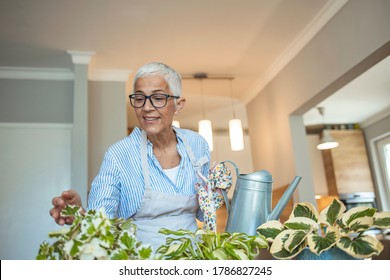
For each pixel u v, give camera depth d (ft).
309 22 10.61
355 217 2.13
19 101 12.41
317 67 10.72
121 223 2.31
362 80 14.53
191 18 10.09
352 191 18.80
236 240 2.27
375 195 19.13
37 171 12.04
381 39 8.09
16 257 11.32
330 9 9.78
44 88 12.66
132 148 4.04
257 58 12.71
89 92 13.00
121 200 4.00
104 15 9.82
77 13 9.69
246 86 15.21
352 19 9.07
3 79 12.48
